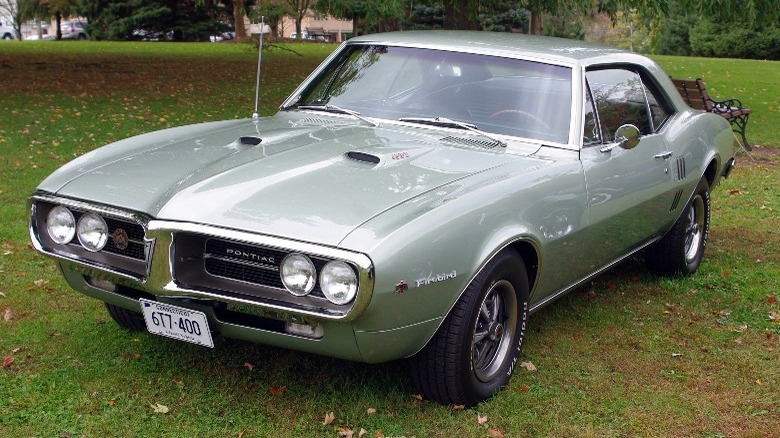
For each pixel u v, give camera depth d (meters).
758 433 3.64
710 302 5.40
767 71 24.95
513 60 4.57
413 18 28.02
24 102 13.26
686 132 5.50
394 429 3.51
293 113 4.80
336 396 3.79
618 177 4.51
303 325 3.29
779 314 5.17
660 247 5.68
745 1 13.41
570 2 13.08
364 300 3.06
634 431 3.63
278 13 21.50
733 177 9.46
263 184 3.50
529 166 3.98
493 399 3.83
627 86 5.00
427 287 3.25
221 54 26.42
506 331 3.92
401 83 4.64
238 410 3.64
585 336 4.72
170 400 3.71
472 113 4.39
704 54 39.50
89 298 4.95
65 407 3.60
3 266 5.43
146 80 17.39
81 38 51.50
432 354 3.54
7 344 4.23
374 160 3.79
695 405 3.90
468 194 3.52
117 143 4.33
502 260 3.62
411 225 3.22
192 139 4.25
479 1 13.64
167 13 39.97
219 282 3.35
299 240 3.15
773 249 6.67
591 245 4.40
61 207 3.70
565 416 3.74
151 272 3.38
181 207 3.39
